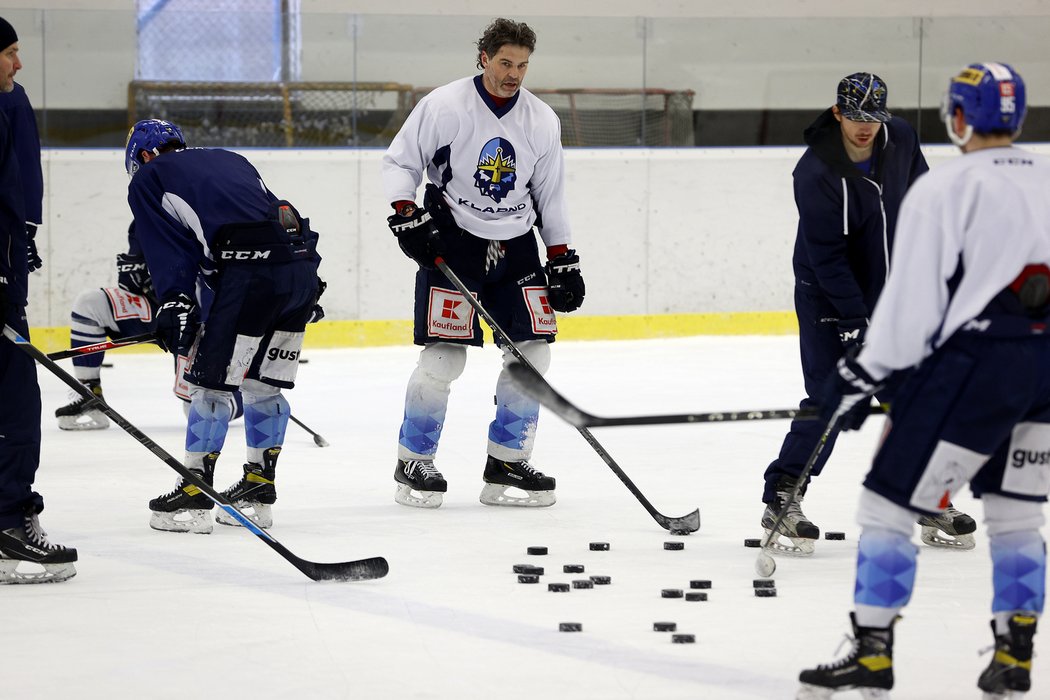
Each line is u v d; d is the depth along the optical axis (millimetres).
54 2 31422
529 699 8023
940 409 7492
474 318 14461
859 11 35750
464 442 18906
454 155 14312
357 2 33125
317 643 9250
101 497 14922
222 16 30625
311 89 31016
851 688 7645
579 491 15508
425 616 9992
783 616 10008
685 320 32875
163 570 11469
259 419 13242
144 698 8039
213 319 12703
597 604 10375
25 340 10711
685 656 8945
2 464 10789
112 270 29844
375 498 15047
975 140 7684
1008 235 7340
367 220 30969
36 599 10477
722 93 32969
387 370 27094
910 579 7652
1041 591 7809
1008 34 33469
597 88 32500
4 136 10508
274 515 14070
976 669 8703
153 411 21828
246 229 12609
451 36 31625
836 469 16844
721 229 32875
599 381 25375
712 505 14633
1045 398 7691
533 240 14844
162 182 12617
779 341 32031
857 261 12211
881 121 11250
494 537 12953
